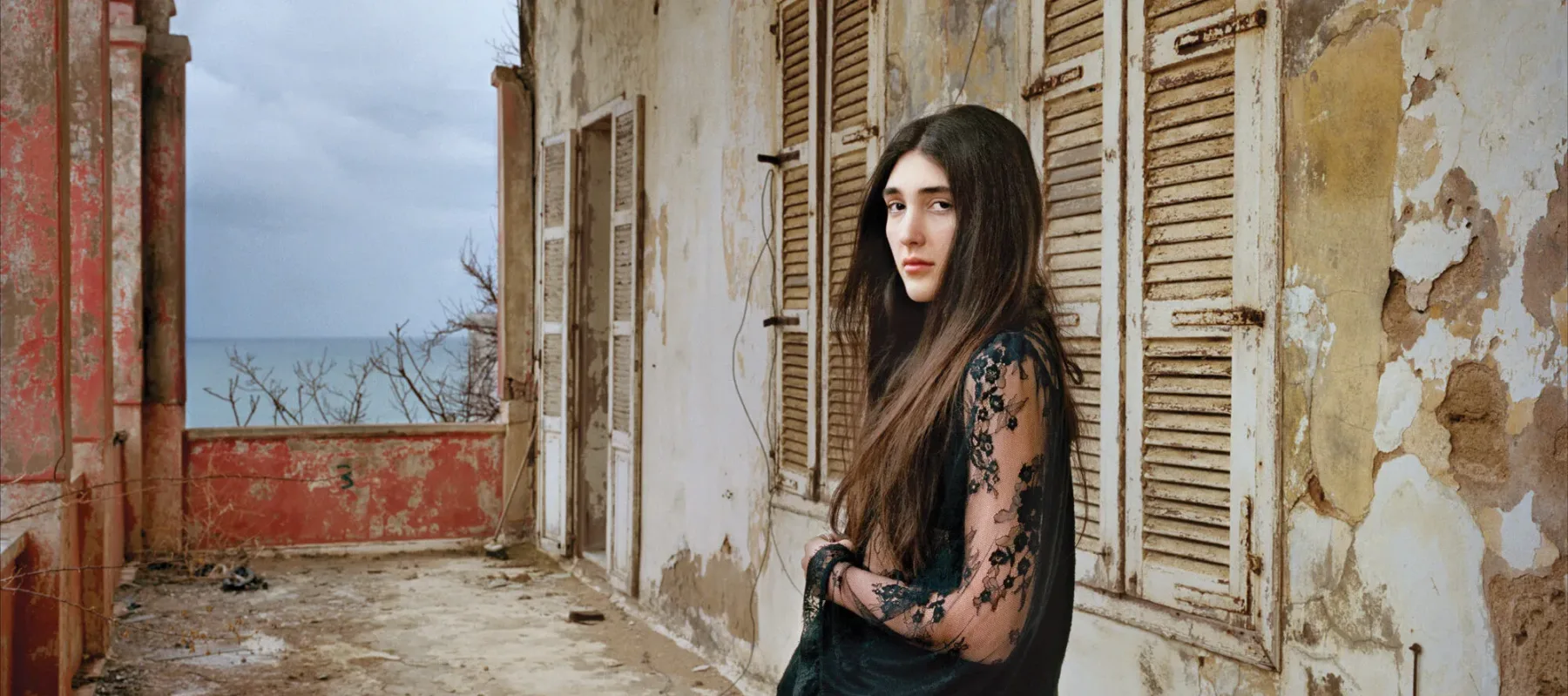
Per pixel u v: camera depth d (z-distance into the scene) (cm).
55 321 411
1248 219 235
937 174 125
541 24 794
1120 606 269
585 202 723
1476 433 192
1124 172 265
